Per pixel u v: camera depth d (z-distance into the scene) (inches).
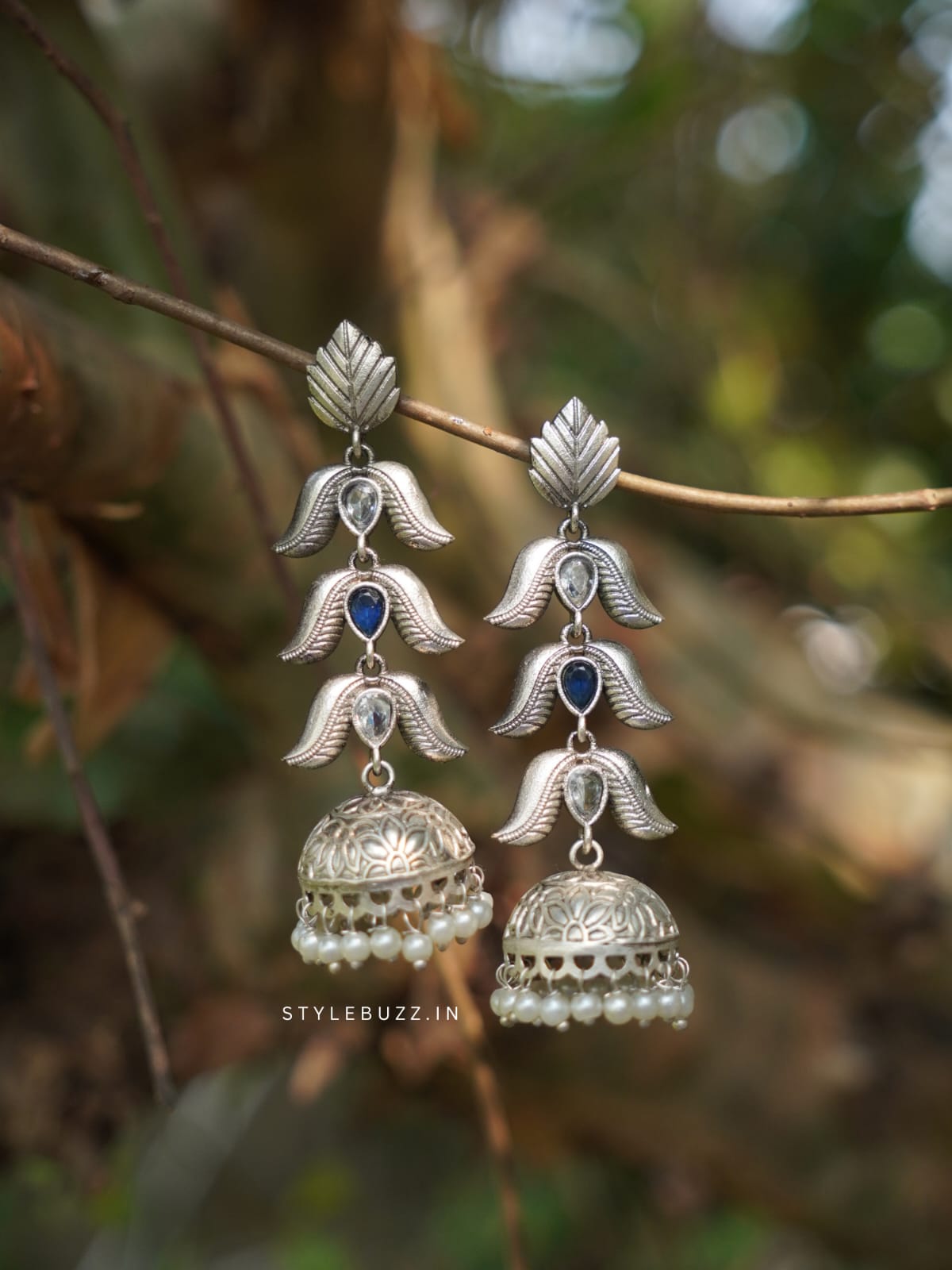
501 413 22.3
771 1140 17.6
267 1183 31.2
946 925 19.3
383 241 20.1
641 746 21.0
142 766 18.1
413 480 11.1
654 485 10.7
